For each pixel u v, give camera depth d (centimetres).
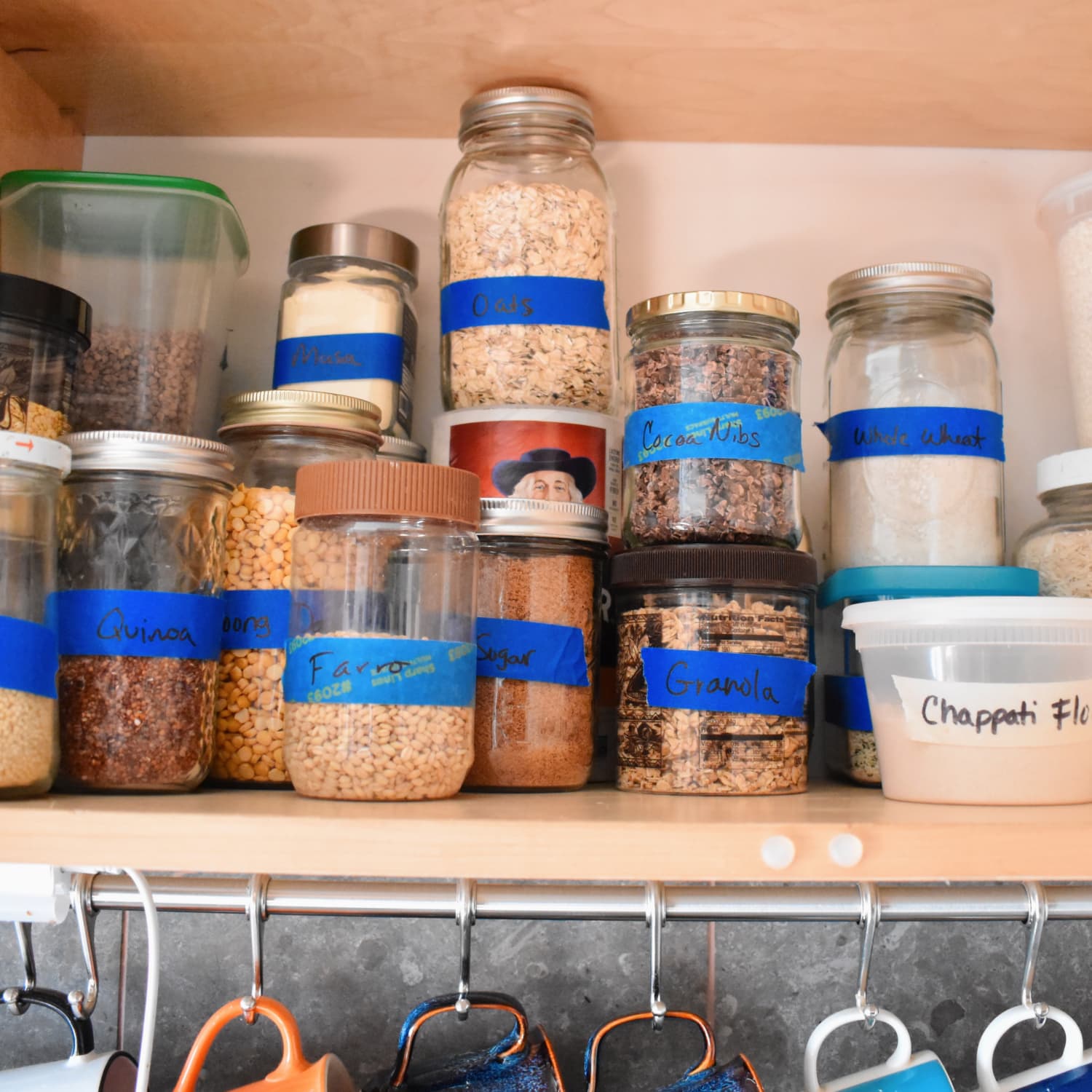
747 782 71
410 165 98
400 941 87
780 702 73
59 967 86
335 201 97
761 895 69
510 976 87
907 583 77
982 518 83
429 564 67
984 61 84
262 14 79
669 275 97
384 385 85
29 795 63
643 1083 86
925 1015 87
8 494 62
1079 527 80
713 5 76
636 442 78
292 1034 65
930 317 86
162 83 89
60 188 81
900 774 67
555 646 74
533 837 55
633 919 69
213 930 86
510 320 82
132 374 80
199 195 81
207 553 71
